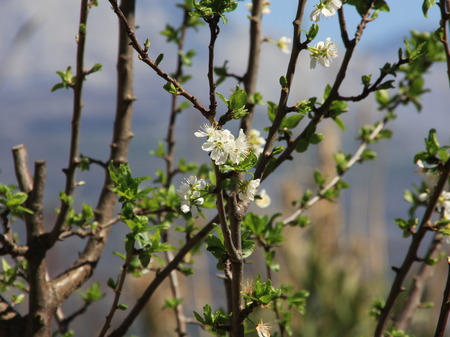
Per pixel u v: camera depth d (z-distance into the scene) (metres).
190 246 1.57
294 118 1.57
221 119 1.39
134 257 1.60
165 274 1.58
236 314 1.43
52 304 1.58
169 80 1.38
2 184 1.56
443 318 1.47
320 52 1.47
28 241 1.57
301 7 1.46
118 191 1.50
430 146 1.57
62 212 1.57
